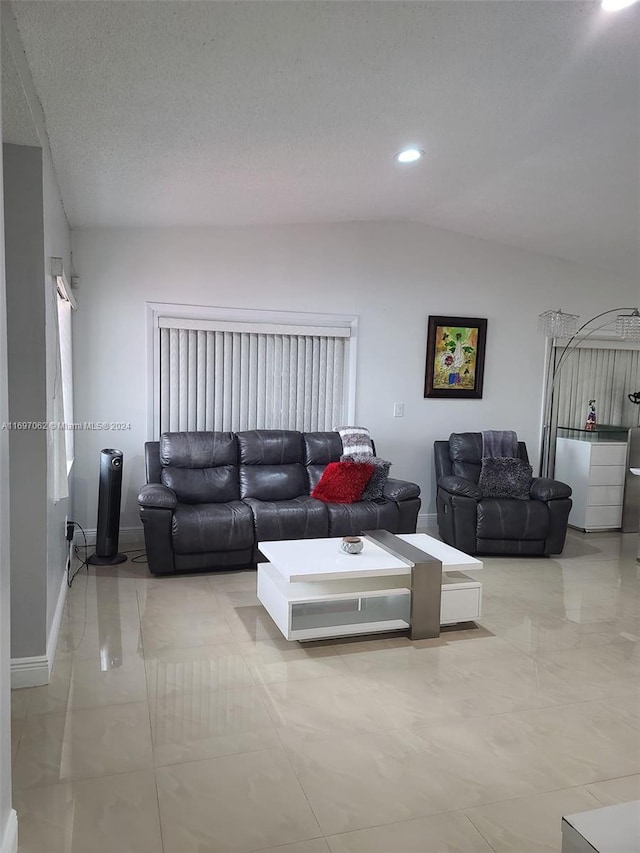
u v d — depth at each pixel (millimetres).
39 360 2584
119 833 1782
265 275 5094
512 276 5844
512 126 3219
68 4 1831
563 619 3535
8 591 1723
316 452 4969
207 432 4738
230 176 3660
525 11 2143
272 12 1979
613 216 4742
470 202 4754
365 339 5441
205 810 1885
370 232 5375
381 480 4699
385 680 2752
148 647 3037
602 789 2027
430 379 5641
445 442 5504
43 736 2260
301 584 3256
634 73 2658
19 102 2137
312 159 3525
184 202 4125
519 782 2053
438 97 2811
